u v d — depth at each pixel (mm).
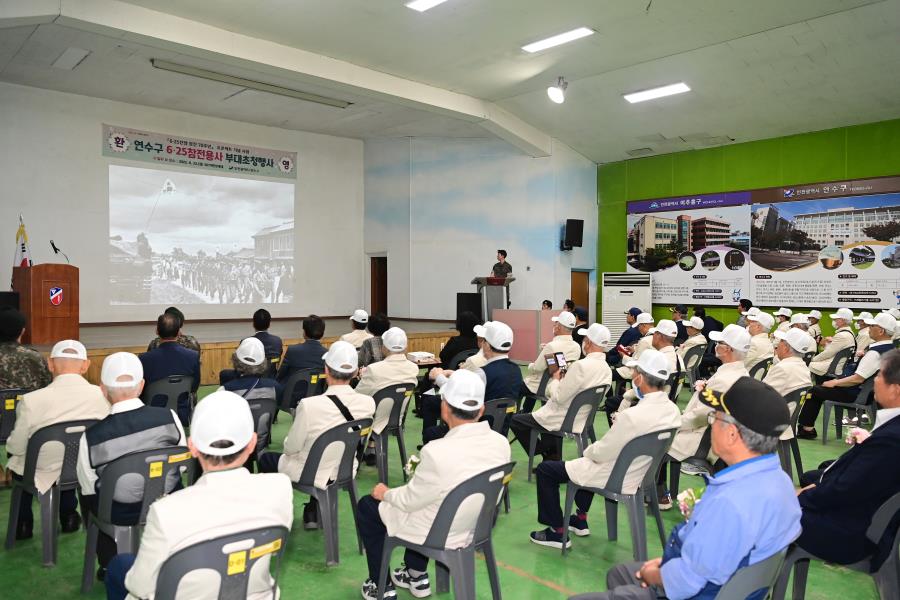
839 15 6938
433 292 13078
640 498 2756
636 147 11164
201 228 12164
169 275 11805
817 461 4656
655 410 2732
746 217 10219
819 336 7227
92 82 10016
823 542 2164
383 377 3832
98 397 2838
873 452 2086
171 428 2344
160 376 4078
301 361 4625
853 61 7652
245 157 12695
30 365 3486
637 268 11688
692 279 10898
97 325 11008
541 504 3102
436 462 2070
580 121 10570
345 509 3531
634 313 7367
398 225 13625
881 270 8883
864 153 9023
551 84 9359
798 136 9648
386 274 14273
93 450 2201
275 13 6984
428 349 9492
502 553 3020
